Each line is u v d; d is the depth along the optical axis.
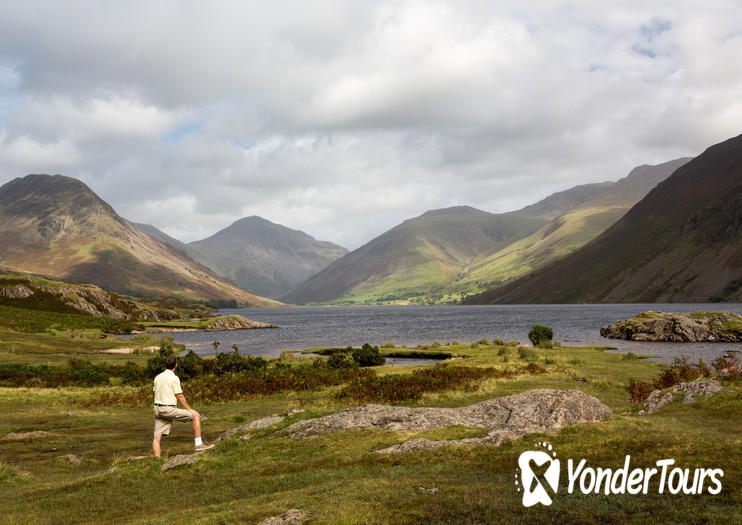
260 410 25.33
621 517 6.28
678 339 74.94
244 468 10.84
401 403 24.94
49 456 14.61
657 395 19.30
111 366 44.38
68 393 30.98
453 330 118.75
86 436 17.92
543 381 31.28
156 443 12.29
